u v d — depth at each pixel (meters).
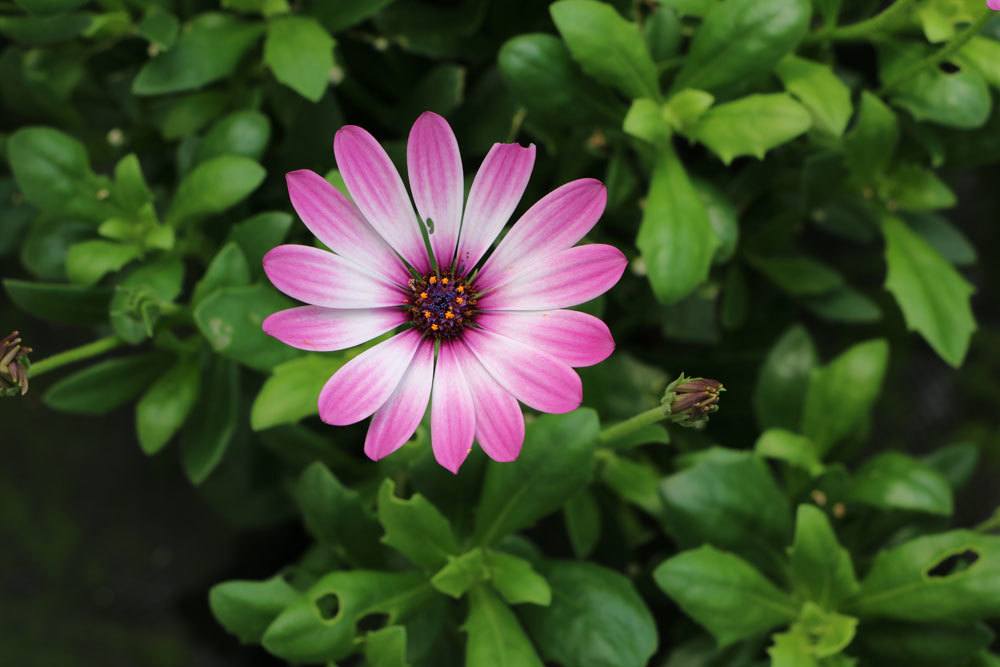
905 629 0.44
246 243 0.44
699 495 0.44
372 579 0.42
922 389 0.58
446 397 0.38
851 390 0.45
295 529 0.57
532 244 0.38
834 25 0.45
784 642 0.43
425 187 0.38
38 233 0.46
